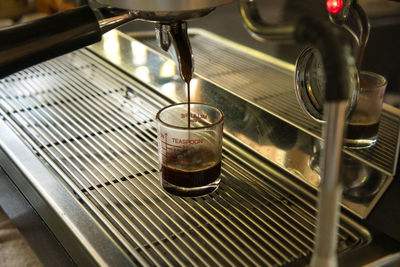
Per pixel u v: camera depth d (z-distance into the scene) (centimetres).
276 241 41
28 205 50
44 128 56
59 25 40
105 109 59
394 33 42
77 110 59
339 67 29
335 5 43
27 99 62
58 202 45
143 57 67
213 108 47
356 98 42
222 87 58
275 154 50
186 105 48
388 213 42
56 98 62
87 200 45
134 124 56
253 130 53
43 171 49
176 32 42
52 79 67
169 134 44
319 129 49
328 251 32
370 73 44
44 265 52
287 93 52
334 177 31
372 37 43
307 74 46
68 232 42
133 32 70
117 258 39
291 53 53
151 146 53
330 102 30
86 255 40
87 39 41
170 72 63
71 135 55
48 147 53
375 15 43
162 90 62
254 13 34
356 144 45
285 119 52
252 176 48
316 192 46
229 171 49
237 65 59
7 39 38
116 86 65
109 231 42
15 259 57
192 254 40
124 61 68
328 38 30
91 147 53
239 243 41
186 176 45
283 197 46
